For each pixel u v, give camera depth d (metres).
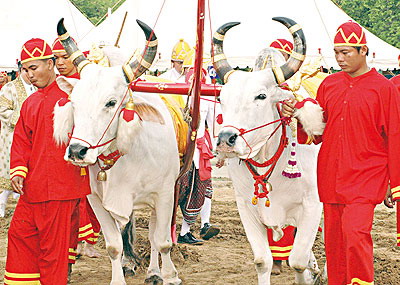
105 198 6.78
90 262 9.03
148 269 7.96
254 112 5.91
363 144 5.82
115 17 16.88
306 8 16.67
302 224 6.62
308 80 7.48
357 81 5.93
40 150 6.29
